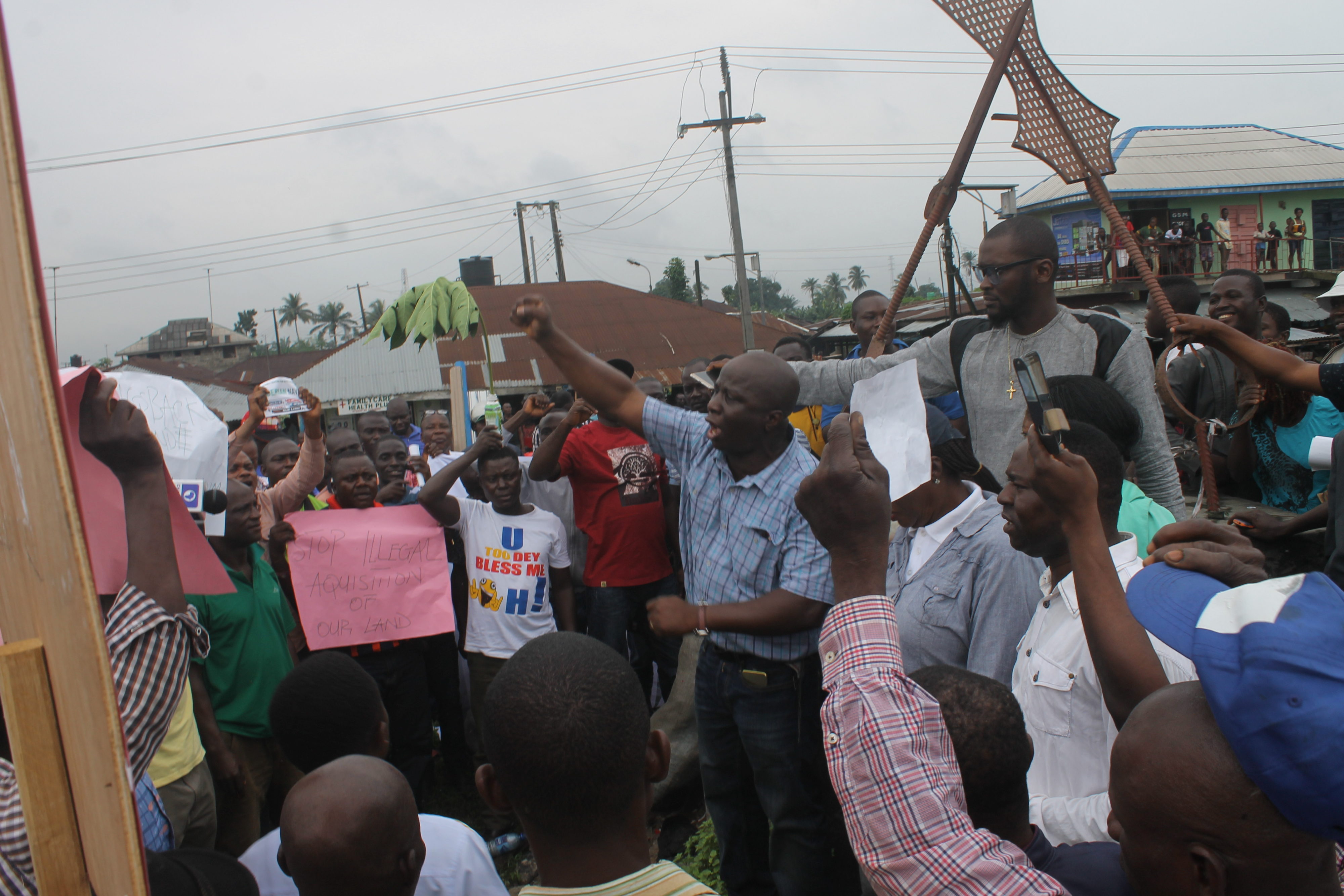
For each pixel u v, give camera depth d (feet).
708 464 9.39
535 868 12.82
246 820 11.20
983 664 7.54
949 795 4.04
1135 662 4.59
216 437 10.79
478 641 14.38
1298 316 65.46
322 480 16.55
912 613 8.11
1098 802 5.69
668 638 15.67
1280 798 3.10
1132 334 9.77
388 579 13.69
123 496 4.81
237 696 11.25
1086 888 4.60
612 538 15.70
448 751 15.14
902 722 4.09
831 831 9.18
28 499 2.67
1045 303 10.10
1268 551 10.52
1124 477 6.48
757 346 79.00
